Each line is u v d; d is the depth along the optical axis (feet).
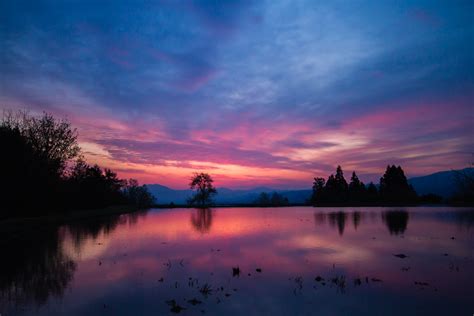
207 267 43.68
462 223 98.02
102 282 36.32
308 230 87.30
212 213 189.47
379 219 118.11
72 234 82.43
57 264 45.70
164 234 81.71
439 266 43.24
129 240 70.44
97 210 191.31
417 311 27.20
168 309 27.91
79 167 176.65
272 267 43.47
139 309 27.91
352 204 283.38
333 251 54.85
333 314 26.71
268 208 260.21
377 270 41.42
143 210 243.60
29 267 43.78
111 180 253.44
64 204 148.05
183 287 34.40
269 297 31.12
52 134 134.10
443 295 31.32
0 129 107.65
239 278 37.99
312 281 36.58
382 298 30.60
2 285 35.09
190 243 65.51
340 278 37.78
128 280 37.14
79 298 30.81
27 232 87.20
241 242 66.49
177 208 281.54
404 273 39.70
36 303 29.43
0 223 91.81
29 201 116.47
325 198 321.11
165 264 45.60
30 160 115.24
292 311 27.43
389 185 276.82
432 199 246.47
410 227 89.35
